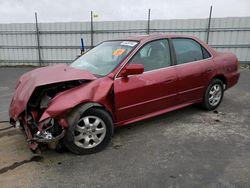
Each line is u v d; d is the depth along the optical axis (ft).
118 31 42.24
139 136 12.29
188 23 39.68
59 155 10.51
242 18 37.63
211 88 15.16
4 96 21.67
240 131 12.70
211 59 14.89
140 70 10.91
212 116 14.80
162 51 12.87
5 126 13.88
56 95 9.88
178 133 12.55
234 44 38.96
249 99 18.63
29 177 9.03
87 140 10.44
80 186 8.51
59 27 43.68
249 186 8.34
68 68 11.75
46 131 9.49
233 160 9.95
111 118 11.02
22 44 45.62
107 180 8.80
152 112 12.50
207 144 11.33
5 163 9.95
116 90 10.85
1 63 47.21
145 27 41.27
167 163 9.80
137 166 9.64
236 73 16.52
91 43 43.55
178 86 13.12
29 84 10.56
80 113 9.91
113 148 11.10
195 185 8.42
